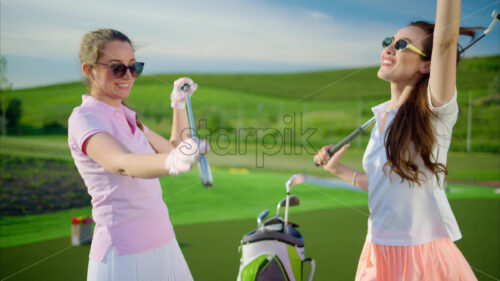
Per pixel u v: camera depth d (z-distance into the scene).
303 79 33.25
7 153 11.27
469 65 26.14
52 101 22.38
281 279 1.68
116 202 1.36
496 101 22.66
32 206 5.76
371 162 1.61
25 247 3.62
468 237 3.93
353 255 3.36
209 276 2.88
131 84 1.46
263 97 32.09
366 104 27.84
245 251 1.78
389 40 1.57
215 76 33.66
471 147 15.94
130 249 1.37
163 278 1.45
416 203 1.49
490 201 5.75
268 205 5.67
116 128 1.41
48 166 9.59
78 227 3.64
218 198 6.18
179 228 4.32
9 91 18.91
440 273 1.46
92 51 1.38
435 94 1.40
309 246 3.62
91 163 1.35
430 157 1.47
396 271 1.52
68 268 3.06
